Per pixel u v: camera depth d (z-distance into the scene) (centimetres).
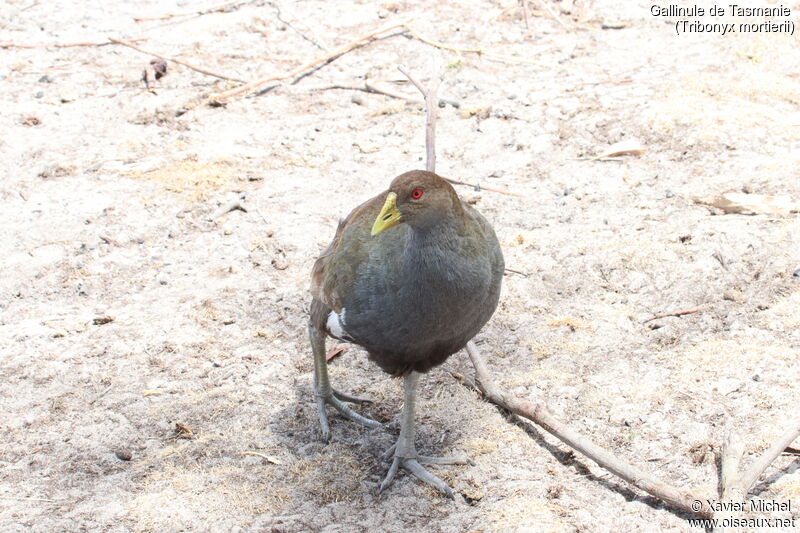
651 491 697
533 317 939
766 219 1041
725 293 941
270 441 800
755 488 714
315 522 711
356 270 682
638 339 895
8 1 1653
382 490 739
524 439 783
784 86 1312
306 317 962
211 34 1542
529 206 1119
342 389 864
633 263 995
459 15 1591
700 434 766
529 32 1527
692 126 1227
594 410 805
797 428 719
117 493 743
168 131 1298
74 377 883
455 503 723
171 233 1098
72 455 788
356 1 1641
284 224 1102
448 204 640
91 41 1519
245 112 1339
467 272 656
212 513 719
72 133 1293
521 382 847
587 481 734
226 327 950
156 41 1519
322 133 1288
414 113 1324
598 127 1261
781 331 877
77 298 999
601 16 1566
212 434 809
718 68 1378
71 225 1109
